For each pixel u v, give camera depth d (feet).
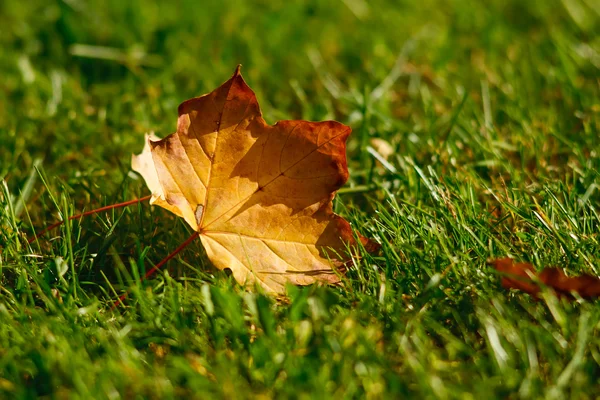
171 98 3.34
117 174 2.96
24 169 3.03
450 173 2.88
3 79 3.47
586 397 2.39
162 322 2.53
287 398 2.37
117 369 2.40
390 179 2.95
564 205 2.77
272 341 2.45
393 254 2.64
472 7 3.93
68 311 2.52
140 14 3.84
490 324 2.45
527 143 3.03
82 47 3.65
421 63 3.60
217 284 2.60
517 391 2.39
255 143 2.64
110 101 3.37
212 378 2.44
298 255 2.63
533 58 3.48
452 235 2.69
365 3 4.08
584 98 3.18
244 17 3.92
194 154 2.65
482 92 3.25
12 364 2.42
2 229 2.68
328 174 2.63
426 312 2.52
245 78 3.49
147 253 2.73
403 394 2.38
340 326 2.49
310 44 3.71
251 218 2.64
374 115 3.21
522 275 2.52
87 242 2.75
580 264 2.59
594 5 3.91
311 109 3.29
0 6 4.01
